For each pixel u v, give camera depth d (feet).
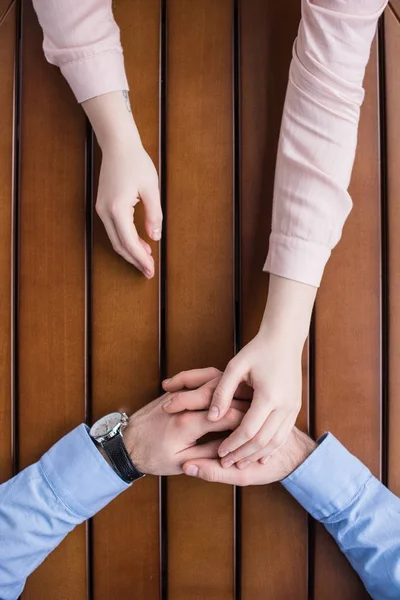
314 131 3.16
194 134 3.54
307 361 3.53
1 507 3.19
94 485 3.22
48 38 3.29
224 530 3.54
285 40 3.51
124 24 3.55
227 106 3.53
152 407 3.34
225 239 3.53
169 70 3.54
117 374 3.54
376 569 3.25
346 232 3.54
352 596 3.53
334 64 3.12
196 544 3.55
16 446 3.57
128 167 3.31
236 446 3.14
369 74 3.53
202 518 3.55
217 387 3.15
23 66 3.53
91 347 3.55
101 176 3.34
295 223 3.16
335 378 3.54
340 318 3.54
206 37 3.54
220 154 3.53
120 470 3.25
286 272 3.18
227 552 3.54
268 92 3.52
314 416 3.54
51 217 3.54
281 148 3.22
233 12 3.54
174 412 3.25
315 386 3.54
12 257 3.56
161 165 3.57
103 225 3.53
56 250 3.54
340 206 3.17
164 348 3.57
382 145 3.55
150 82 3.55
